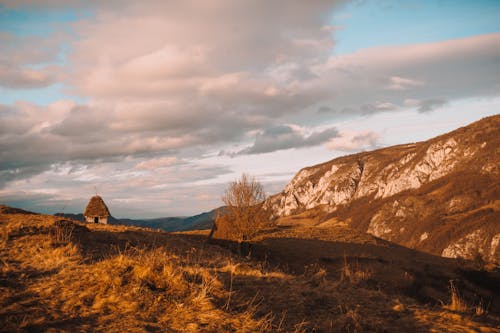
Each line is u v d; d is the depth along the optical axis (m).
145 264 6.91
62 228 11.80
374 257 39.22
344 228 62.75
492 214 143.12
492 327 6.54
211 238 40.72
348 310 6.82
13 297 5.36
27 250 8.73
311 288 8.30
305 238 49.88
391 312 7.04
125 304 5.48
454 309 7.57
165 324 5.06
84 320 4.88
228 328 5.11
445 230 152.50
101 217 47.06
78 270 7.06
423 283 22.19
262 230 42.94
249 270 9.70
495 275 34.00
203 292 6.12
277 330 5.34
